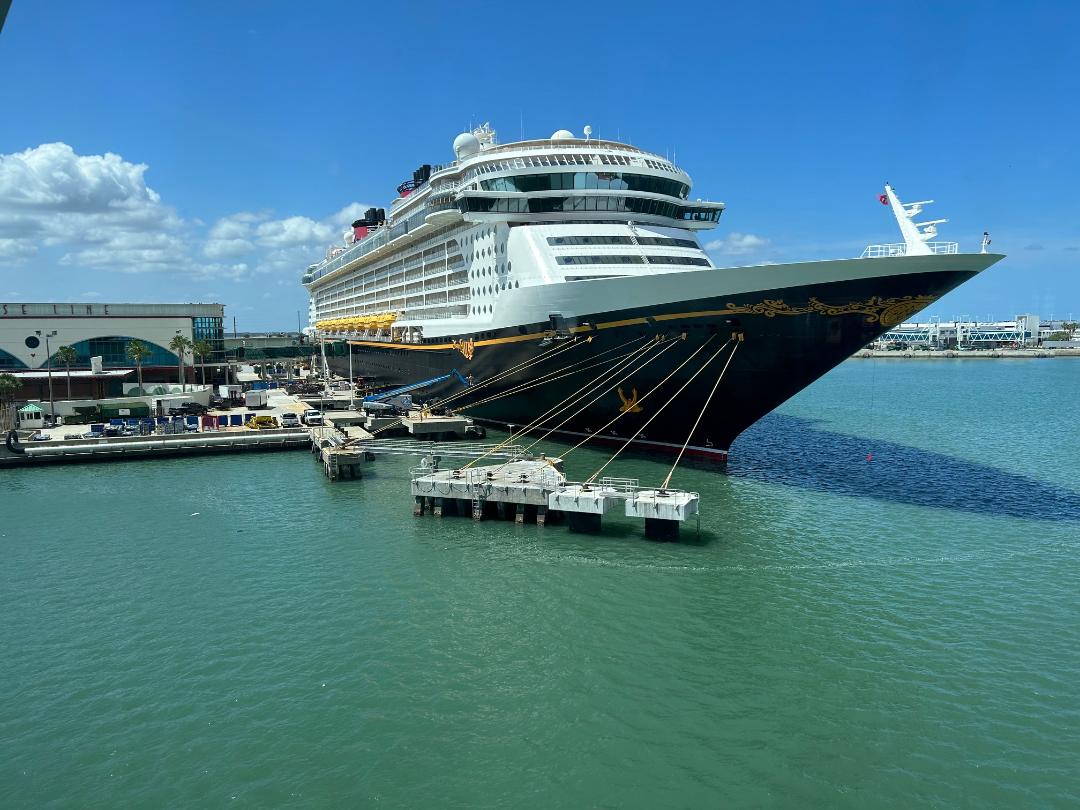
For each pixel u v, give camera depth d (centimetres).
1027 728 1611
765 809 1380
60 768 1524
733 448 4816
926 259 2773
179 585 2481
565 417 4359
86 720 1692
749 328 3219
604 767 1505
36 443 4681
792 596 2312
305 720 1678
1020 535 2883
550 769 1502
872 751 1544
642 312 3484
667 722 1656
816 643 2005
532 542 2870
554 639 2048
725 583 2422
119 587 2467
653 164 4491
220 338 9394
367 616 2214
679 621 2147
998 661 1895
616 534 2947
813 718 1661
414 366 6088
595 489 3077
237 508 3475
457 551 2780
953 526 2998
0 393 5944
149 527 3167
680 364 3506
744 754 1541
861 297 2938
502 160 4409
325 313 11088
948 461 4409
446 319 5334
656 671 1870
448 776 1484
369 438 4903
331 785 1462
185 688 1822
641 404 3838
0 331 7606
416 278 6100
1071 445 5050
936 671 1852
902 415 6856
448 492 3225
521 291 4012
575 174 4228
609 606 2256
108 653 2005
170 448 4884
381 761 1533
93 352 7988
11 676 1889
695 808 1385
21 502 3638
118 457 4781
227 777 1491
